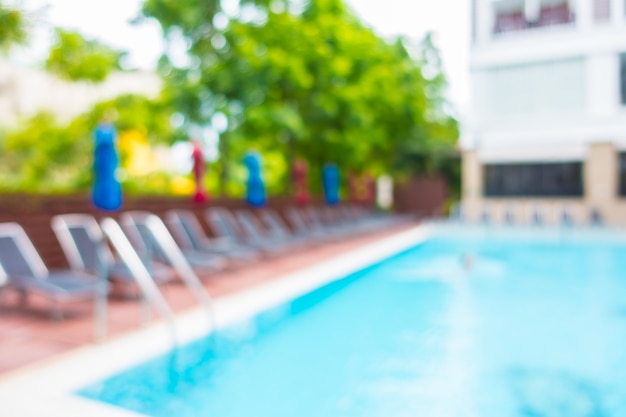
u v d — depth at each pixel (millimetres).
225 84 17094
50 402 3773
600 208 21688
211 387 4879
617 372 5301
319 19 19688
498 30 25141
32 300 6895
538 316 7629
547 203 22734
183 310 6441
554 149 22781
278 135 19422
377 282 10461
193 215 12734
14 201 8320
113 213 10258
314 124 19797
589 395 4754
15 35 7348
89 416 3561
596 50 22922
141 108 18516
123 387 4496
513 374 5258
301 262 11062
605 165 21547
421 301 8625
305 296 7895
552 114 23875
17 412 3584
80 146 18641
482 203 24203
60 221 6977
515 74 24656
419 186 31141
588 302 8594
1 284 5891
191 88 17484
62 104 21234
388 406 4520
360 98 20047
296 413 4359
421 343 6266
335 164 22547
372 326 7039
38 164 18688
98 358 4711
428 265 12664
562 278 10984
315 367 5422
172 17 17953
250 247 10492
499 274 11500
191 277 6027
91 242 7168
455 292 9438
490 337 6535
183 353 5242
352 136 20797
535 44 24078
